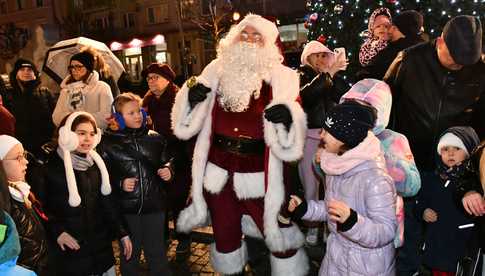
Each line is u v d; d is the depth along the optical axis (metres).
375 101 2.23
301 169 3.71
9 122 3.81
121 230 2.81
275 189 2.68
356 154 1.92
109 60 5.71
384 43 4.08
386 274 2.03
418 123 2.72
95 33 28.38
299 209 2.14
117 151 2.92
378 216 1.89
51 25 28.33
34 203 2.50
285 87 2.72
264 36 2.80
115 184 2.94
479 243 2.00
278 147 2.61
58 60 5.52
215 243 2.88
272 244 2.70
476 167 2.00
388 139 2.31
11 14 29.48
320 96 3.07
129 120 2.94
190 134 2.79
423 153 2.74
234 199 2.82
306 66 3.77
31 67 4.71
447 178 2.46
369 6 5.41
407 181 2.21
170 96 4.02
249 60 2.71
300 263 2.87
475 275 2.03
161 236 3.04
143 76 4.62
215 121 2.85
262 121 2.76
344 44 5.72
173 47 27.61
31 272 1.48
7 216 1.43
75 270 2.71
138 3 27.92
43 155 2.80
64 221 2.67
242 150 2.76
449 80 2.57
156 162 3.02
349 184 1.99
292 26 22.59
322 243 3.82
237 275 2.88
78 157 2.72
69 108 4.36
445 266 2.51
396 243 2.25
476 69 2.54
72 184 2.60
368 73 3.72
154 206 2.98
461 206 2.10
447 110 2.61
